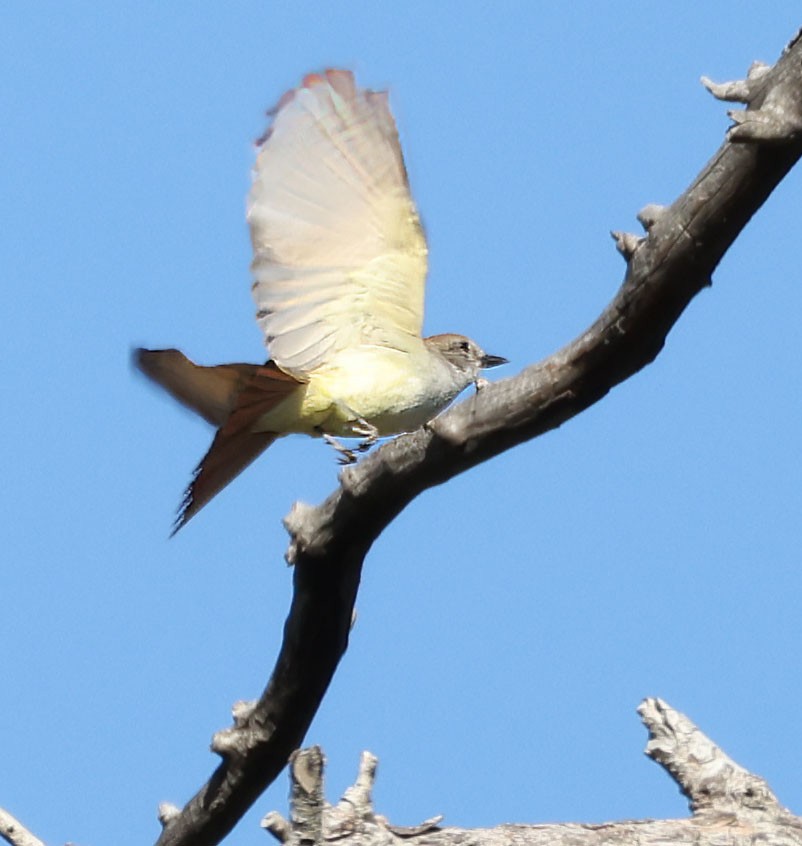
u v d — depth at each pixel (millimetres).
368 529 10492
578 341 9836
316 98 10281
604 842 10547
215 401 10984
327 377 11594
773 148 9023
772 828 10836
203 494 10812
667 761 11281
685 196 9320
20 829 11008
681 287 9461
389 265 11383
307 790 9570
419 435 10172
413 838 10391
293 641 10961
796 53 9055
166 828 12047
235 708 11523
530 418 9977
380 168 10773
